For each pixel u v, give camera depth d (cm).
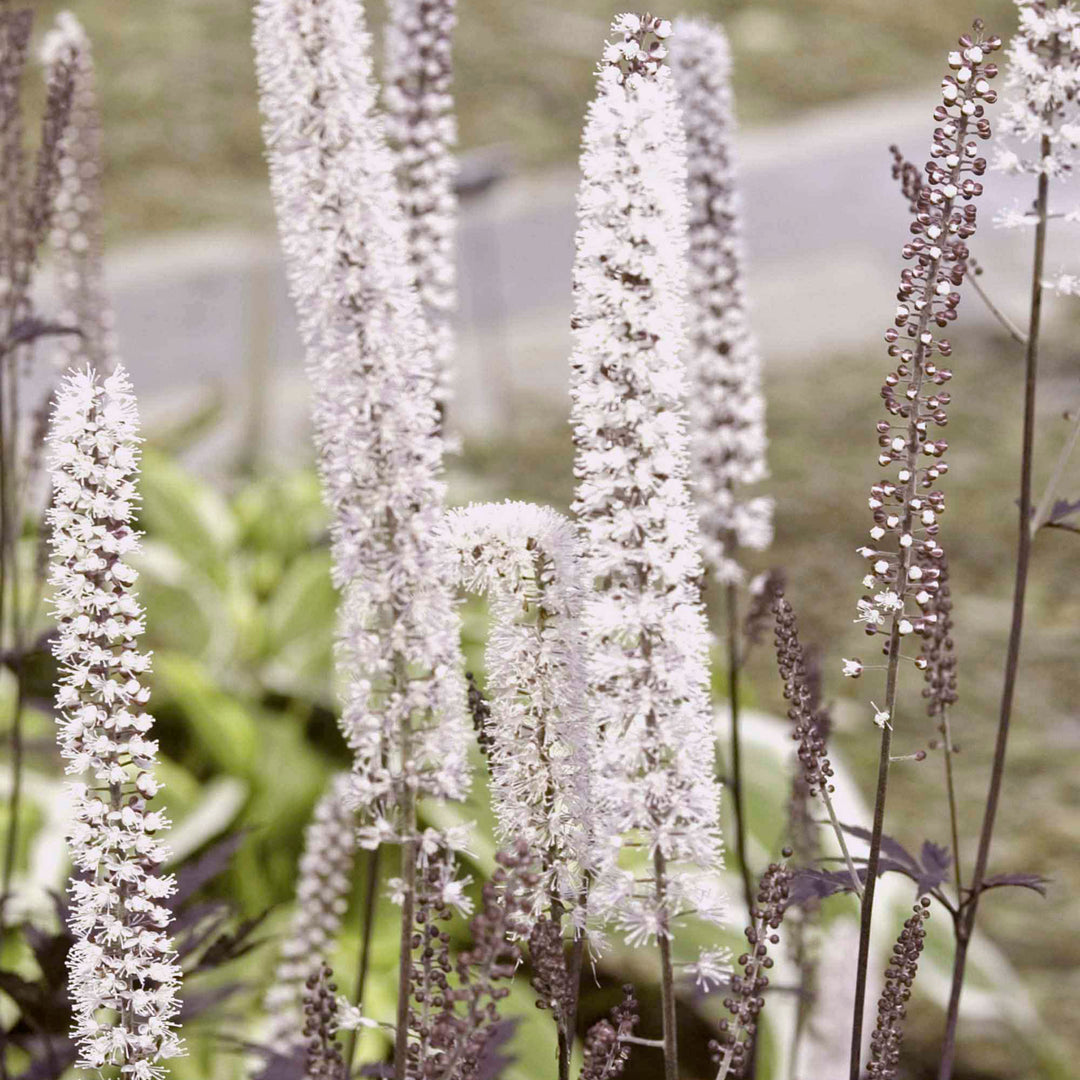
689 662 185
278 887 623
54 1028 310
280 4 200
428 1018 212
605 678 184
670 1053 194
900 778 846
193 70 2214
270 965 522
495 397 1400
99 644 188
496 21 2439
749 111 2320
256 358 1362
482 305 1641
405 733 196
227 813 617
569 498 1205
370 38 205
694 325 392
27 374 405
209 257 1772
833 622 1018
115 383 183
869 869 219
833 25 2608
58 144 377
